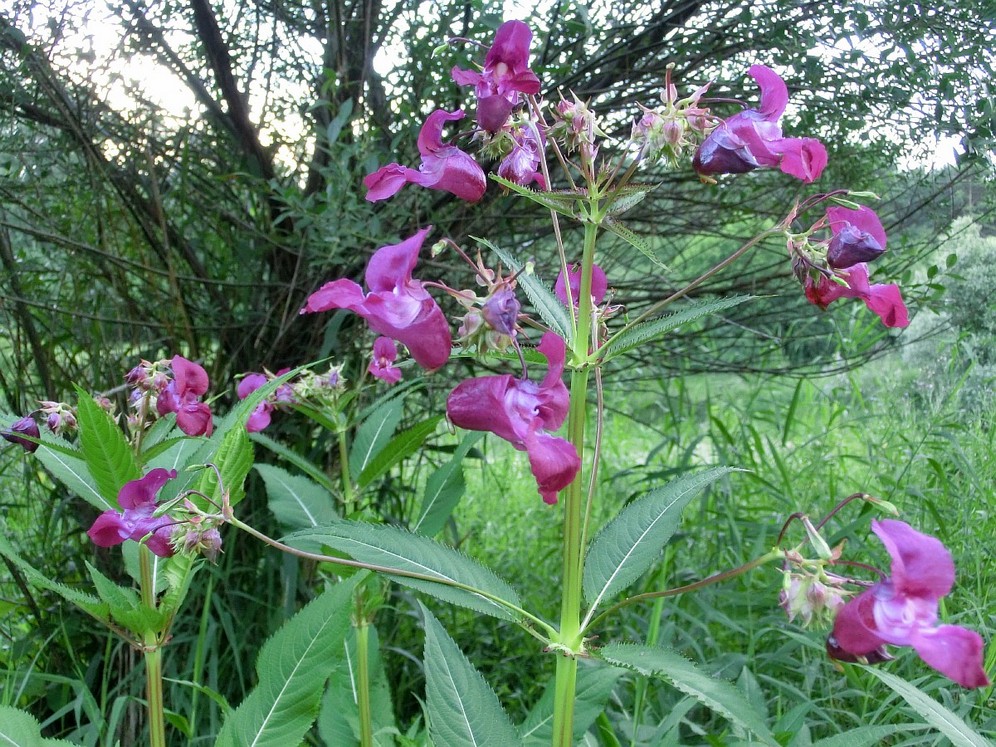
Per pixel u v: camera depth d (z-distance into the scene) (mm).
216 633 3877
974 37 3518
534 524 5531
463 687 1766
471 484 6121
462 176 1938
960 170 4004
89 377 4270
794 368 4961
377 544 1847
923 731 2932
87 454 1938
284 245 4105
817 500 4602
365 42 3787
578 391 1874
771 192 4707
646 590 4062
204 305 4363
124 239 4402
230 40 3902
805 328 5430
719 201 4758
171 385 2393
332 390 3051
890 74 3551
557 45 4031
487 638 4332
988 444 4070
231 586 4055
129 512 1913
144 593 2111
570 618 1814
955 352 4465
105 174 3785
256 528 4070
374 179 1972
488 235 4355
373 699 2922
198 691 3580
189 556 1952
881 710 2896
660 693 3377
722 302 1777
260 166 4090
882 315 1968
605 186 1902
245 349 4383
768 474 4805
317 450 4168
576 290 2186
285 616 3713
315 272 4121
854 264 1832
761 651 3752
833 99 3814
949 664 1398
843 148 4266
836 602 1573
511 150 2018
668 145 1791
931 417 4340
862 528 3732
